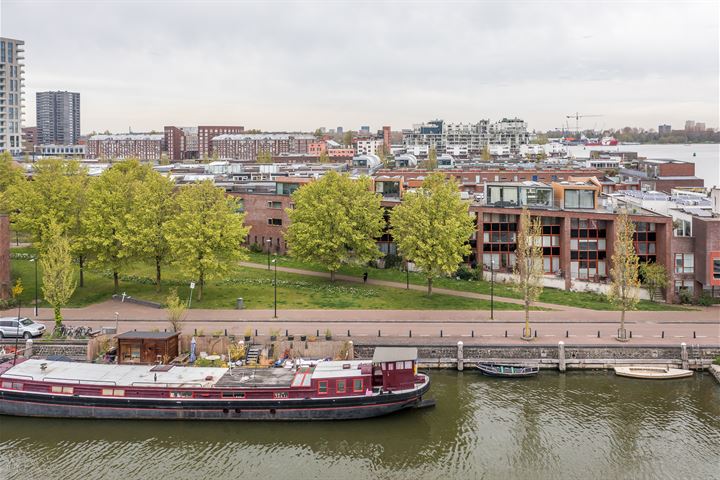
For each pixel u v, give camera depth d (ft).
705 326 282.97
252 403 212.02
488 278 370.53
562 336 265.95
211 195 323.37
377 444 199.41
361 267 394.11
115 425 211.41
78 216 337.52
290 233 366.02
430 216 329.11
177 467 186.80
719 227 314.55
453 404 223.10
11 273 348.59
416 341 256.32
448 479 181.16
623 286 263.90
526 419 212.84
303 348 246.88
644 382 241.14
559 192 371.97
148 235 317.22
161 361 239.30
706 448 195.21
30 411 216.74
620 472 183.93
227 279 355.97
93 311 295.48
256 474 183.52
